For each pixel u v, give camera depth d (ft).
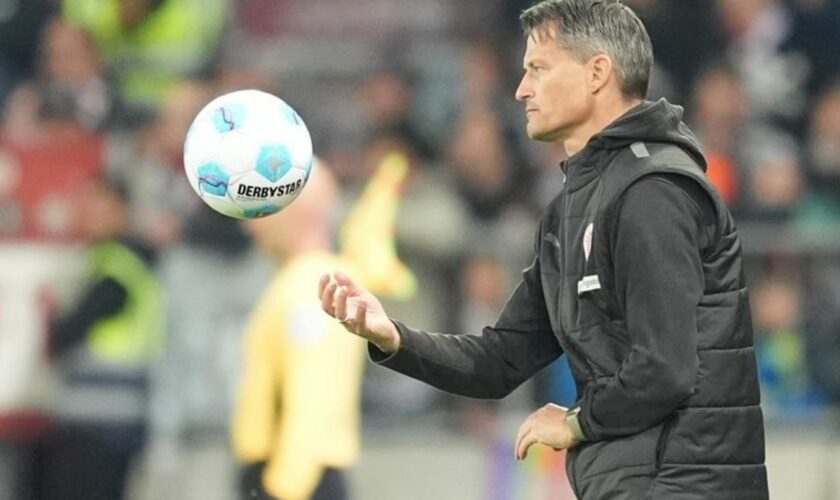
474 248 111.86
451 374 57.98
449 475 110.63
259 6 154.61
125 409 112.88
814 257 111.65
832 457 110.22
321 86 148.46
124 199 115.03
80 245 115.96
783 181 120.57
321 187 89.51
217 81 134.72
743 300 53.93
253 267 112.78
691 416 52.80
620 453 53.52
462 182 123.34
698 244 52.90
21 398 114.93
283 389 87.10
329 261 88.84
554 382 108.99
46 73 132.57
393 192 92.17
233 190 59.11
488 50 140.67
